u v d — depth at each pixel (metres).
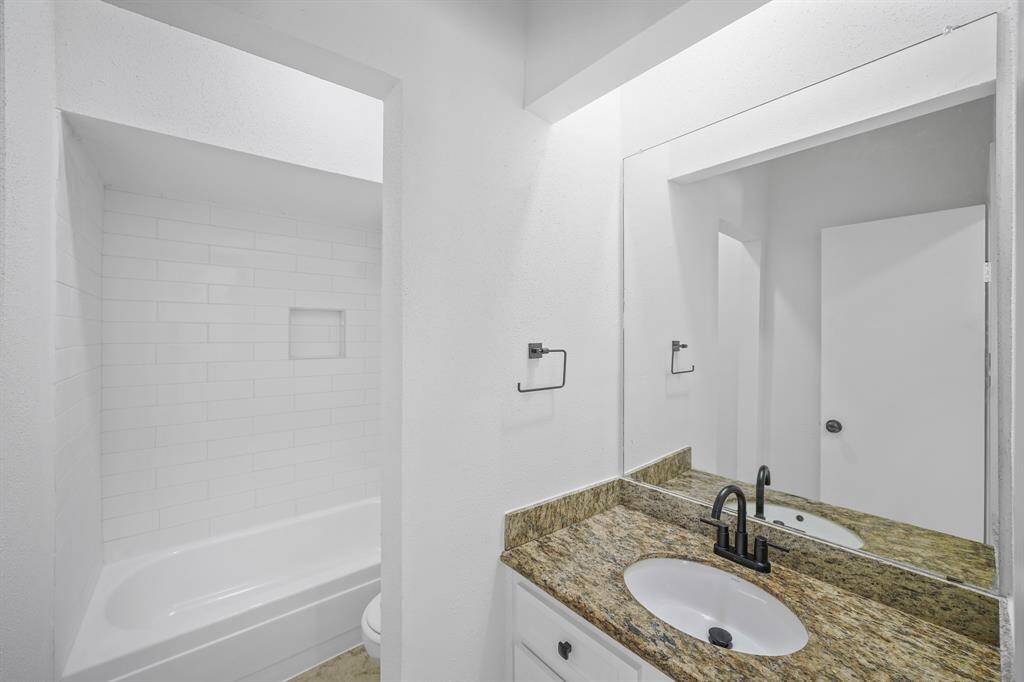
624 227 1.60
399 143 1.04
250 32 0.85
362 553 2.73
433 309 1.10
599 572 1.13
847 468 1.09
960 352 0.93
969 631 0.88
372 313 2.93
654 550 1.26
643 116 1.54
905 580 0.96
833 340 1.12
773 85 1.22
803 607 0.98
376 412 2.94
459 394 1.16
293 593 1.89
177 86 1.53
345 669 1.92
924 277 0.97
